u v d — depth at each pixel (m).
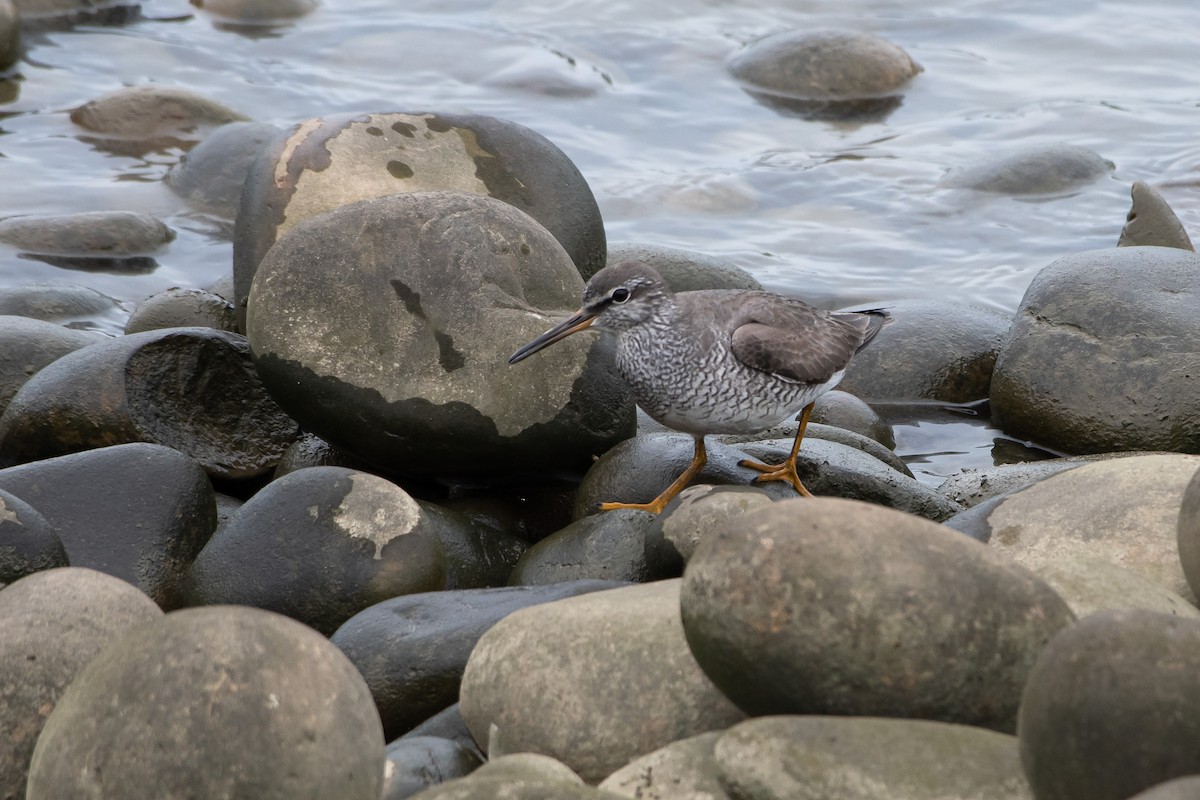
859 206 18.72
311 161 13.81
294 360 11.36
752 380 10.73
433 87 21.92
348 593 9.51
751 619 6.47
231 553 9.73
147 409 11.98
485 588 9.88
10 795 7.22
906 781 5.95
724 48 23.11
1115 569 7.77
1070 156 19.11
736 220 18.53
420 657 8.46
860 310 12.31
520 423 11.27
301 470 10.11
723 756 6.23
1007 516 9.38
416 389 11.25
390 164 13.90
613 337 11.69
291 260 11.48
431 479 11.87
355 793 6.31
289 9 24.12
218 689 6.19
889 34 23.64
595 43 23.22
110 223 17.33
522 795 6.14
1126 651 5.63
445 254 11.51
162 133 20.19
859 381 14.54
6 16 21.53
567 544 10.19
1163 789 5.03
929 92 21.78
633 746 7.17
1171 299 12.94
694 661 7.25
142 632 6.52
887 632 6.35
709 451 11.41
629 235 18.05
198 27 23.73
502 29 23.70
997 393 13.59
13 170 19.12
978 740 6.15
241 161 18.92
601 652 7.40
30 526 9.52
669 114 21.23
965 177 19.14
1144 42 23.05
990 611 6.45
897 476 11.31
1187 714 5.49
